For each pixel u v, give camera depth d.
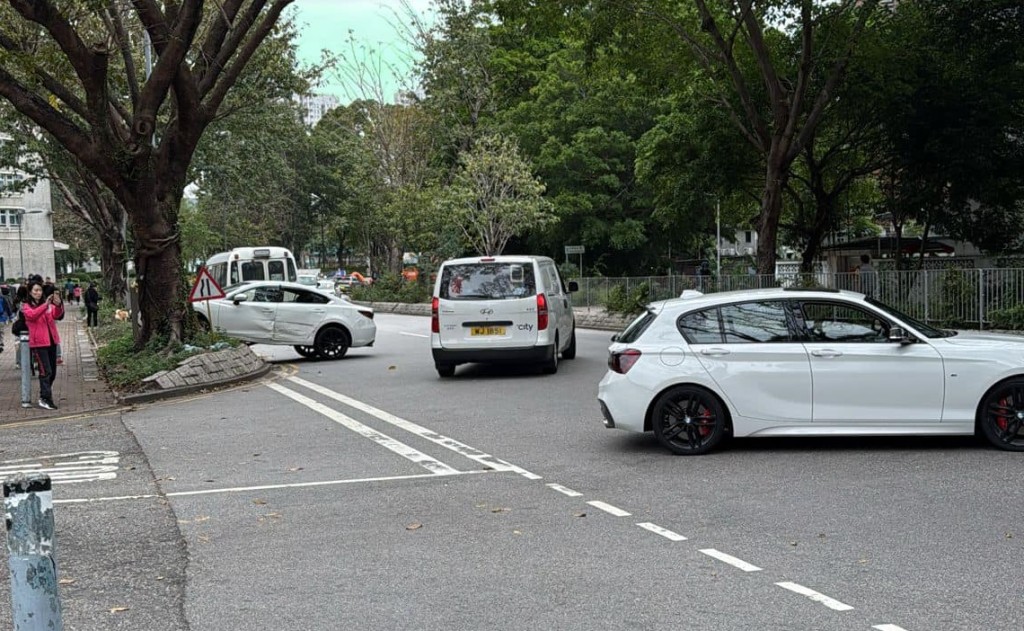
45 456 10.51
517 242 52.12
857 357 8.96
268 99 40.09
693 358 9.20
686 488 7.82
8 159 38.06
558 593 5.28
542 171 48.12
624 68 25.08
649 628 4.70
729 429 9.23
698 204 30.98
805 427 9.05
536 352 16.16
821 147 30.64
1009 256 28.20
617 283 35.41
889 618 4.73
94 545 6.63
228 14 18.22
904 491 7.45
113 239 43.84
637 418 9.28
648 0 22.69
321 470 9.12
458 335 16.28
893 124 26.03
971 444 9.17
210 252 76.75
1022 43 24.83
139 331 19.98
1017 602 4.91
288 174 59.00
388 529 6.82
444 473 8.77
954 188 26.05
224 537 6.76
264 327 21.22
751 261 51.91
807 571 5.54
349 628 4.84
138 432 11.98
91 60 16.31
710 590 5.24
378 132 53.12
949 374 8.82
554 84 47.91
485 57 50.97
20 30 19.38
